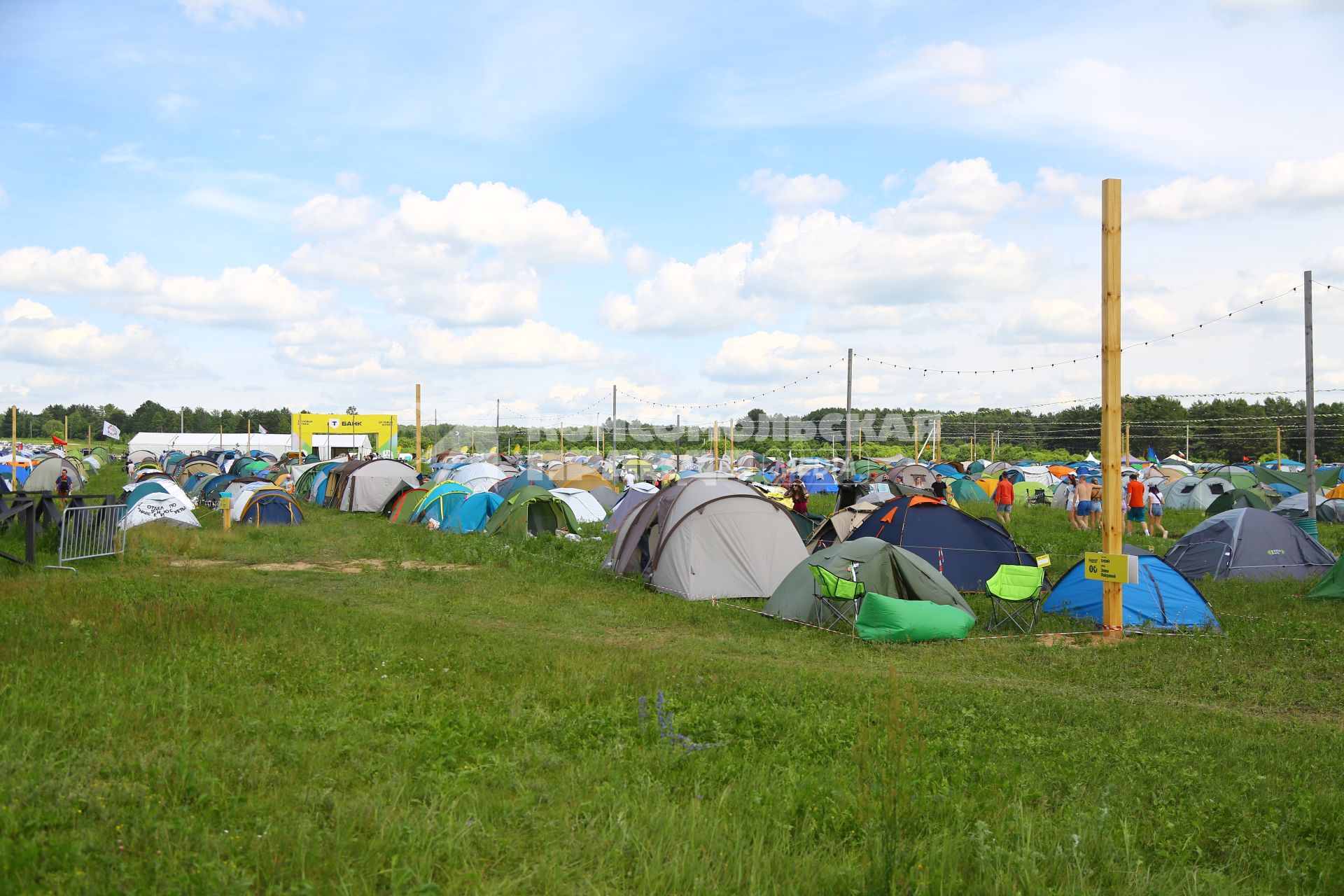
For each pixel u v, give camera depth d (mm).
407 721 8023
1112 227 14297
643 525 19531
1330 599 16156
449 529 29344
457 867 5016
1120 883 5473
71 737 6902
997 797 6742
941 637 14000
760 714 8828
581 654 11969
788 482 49500
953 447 82375
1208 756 8203
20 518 21594
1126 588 14883
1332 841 6367
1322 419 74938
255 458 60375
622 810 5934
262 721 7719
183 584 16250
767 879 5008
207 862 4715
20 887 4355
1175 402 88438
